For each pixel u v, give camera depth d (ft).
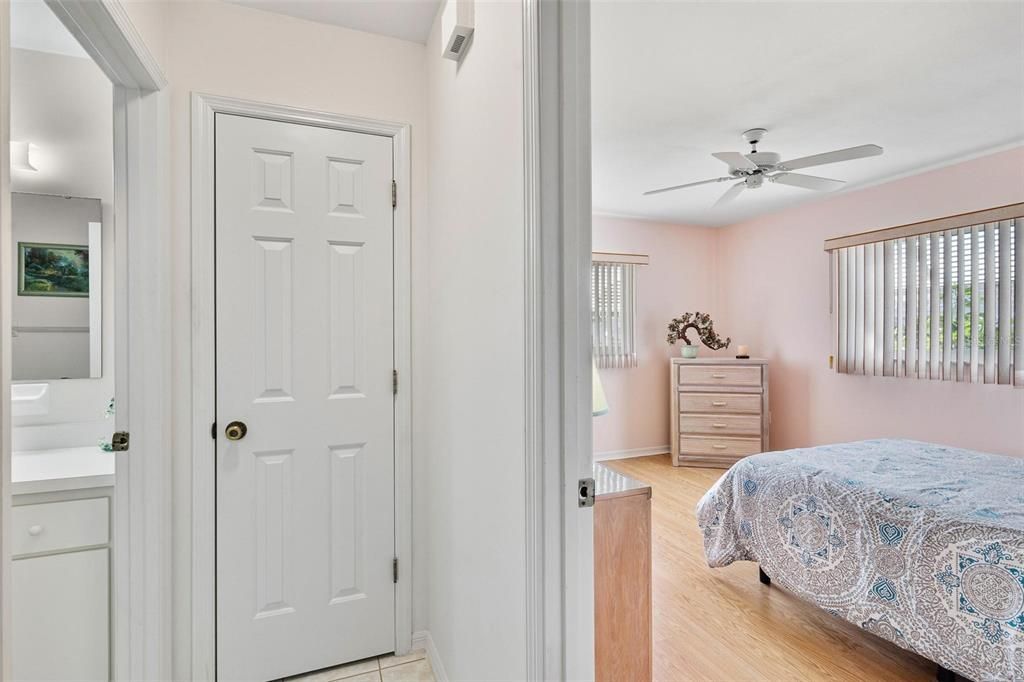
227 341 5.82
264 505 5.96
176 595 5.59
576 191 3.44
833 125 9.78
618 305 17.04
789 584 7.42
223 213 5.80
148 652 5.20
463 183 5.09
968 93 8.50
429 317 6.61
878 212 13.21
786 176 10.04
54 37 6.37
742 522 8.25
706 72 7.88
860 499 6.61
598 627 4.87
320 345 6.21
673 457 16.33
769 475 7.98
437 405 6.16
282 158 6.06
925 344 12.09
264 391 5.97
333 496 6.27
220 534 5.78
